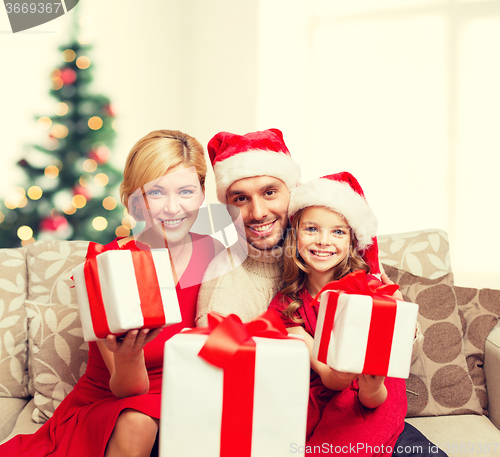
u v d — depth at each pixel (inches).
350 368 24.8
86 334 25.0
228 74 104.7
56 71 87.4
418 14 95.4
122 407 28.2
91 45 89.4
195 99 106.2
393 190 96.7
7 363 48.0
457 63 93.8
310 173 100.5
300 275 38.7
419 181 95.6
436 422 43.7
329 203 35.4
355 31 98.3
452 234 93.9
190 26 106.3
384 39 97.0
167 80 107.4
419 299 48.8
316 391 33.9
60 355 45.4
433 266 53.9
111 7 107.8
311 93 100.3
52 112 91.0
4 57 107.4
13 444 34.0
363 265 37.8
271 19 102.1
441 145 94.6
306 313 36.5
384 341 24.9
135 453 27.2
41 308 47.1
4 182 106.9
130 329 23.9
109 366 32.8
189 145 37.4
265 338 24.3
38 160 87.6
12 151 107.1
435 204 94.8
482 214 92.6
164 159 34.7
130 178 36.0
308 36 100.4
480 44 92.8
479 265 92.4
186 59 106.5
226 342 22.3
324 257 36.0
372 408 33.0
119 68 108.3
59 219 84.4
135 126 108.4
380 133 97.4
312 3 100.2
